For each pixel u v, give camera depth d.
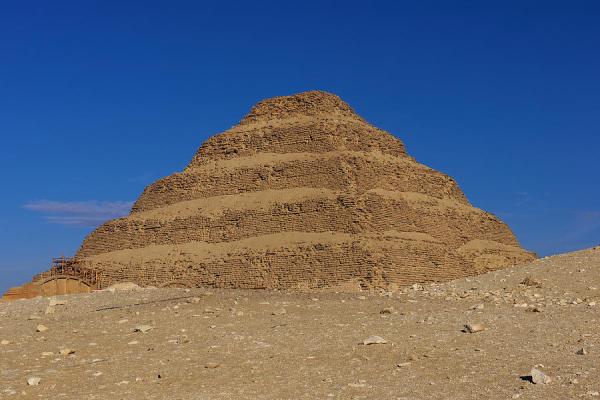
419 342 34.19
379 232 128.50
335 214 130.00
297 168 144.50
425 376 28.08
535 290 51.38
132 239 152.00
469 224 152.38
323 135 150.50
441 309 44.91
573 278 53.34
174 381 29.39
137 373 31.08
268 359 32.34
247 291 81.38
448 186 159.75
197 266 134.50
